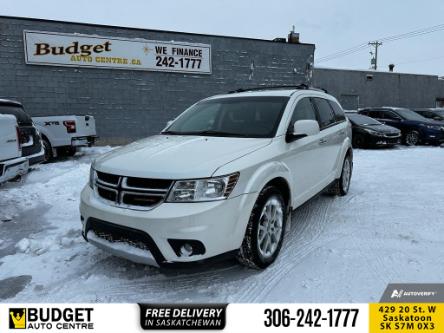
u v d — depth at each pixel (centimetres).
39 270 346
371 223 456
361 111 1560
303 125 359
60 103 1187
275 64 1493
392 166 872
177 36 1316
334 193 571
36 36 1134
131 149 358
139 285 318
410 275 323
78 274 338
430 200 557
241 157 312
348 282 314
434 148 1260
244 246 312
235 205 293
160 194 285
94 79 1222
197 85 1369
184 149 333
